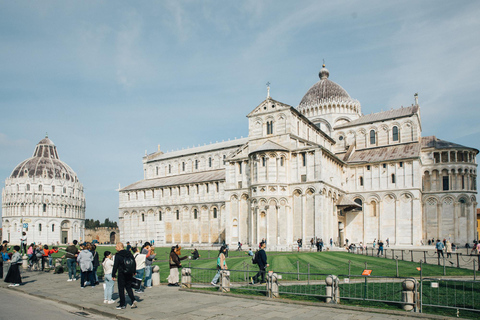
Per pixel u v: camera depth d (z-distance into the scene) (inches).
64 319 768.3
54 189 7317.9
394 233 3307.1
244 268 1467.8
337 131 4037.9
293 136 2910.9
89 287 1171.3
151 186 4653.1
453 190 3346.5
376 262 1738.4
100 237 7524.6
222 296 966.4
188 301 907.4
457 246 3267.7
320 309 799.1
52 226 7155.5
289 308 812.0
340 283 1112.8
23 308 874.1
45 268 1728.6
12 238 6958.7
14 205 7027.6
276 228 2783.0
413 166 3304.6
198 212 4114.2
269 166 2854.3
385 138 3757.4
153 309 826.2
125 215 4901.6
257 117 3097.9
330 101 4109.3
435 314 756.6
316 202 2733.8
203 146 5024.6
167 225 4421.8
